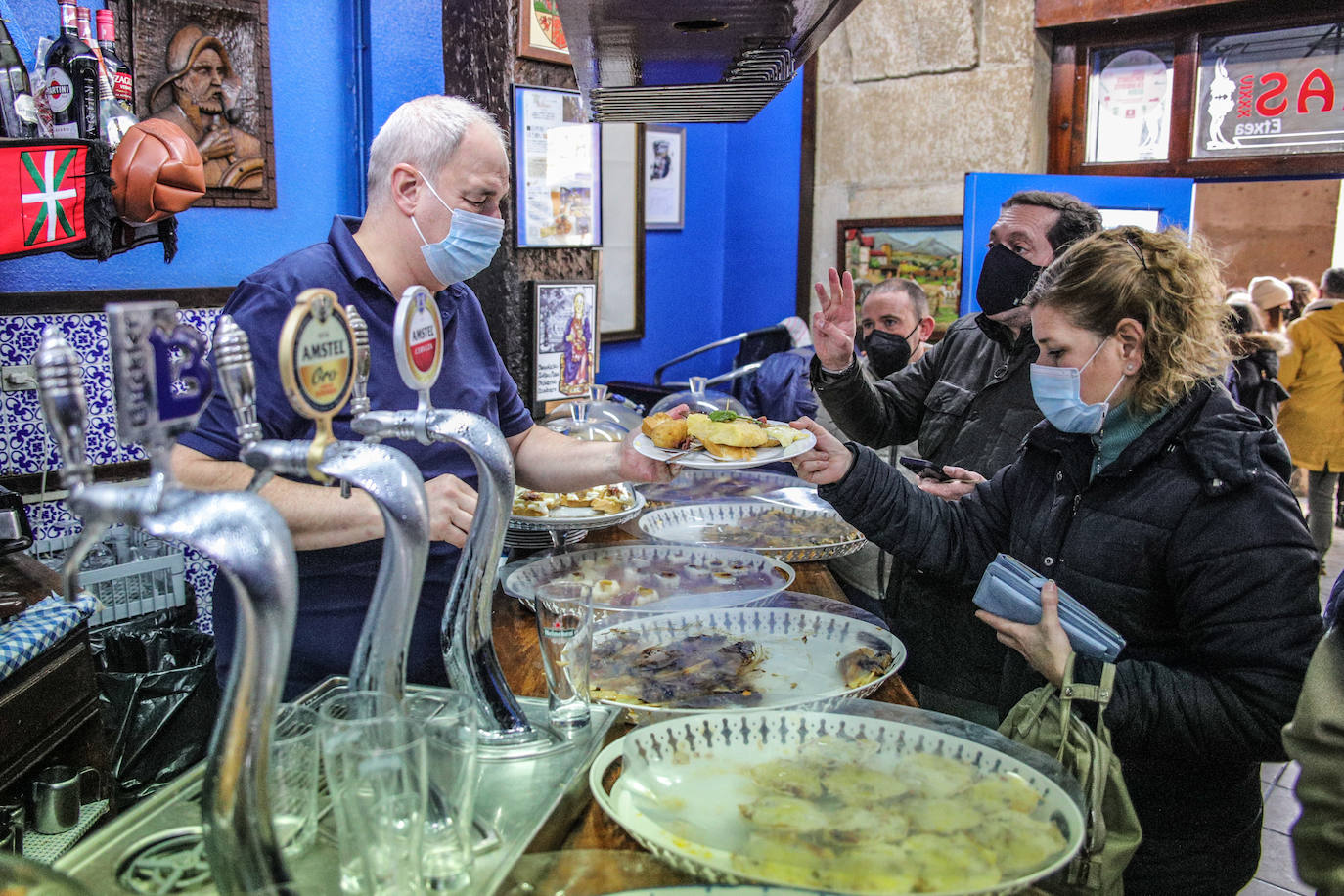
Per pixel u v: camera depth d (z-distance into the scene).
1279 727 1.21
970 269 3.31
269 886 0.73
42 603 1.75
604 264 4.37
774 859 0.87
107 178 1.70
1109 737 1.26
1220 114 3.50
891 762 1.07
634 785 1.02
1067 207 2.04
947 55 3.97
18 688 1.59
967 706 2.09
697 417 1.72
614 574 1.86
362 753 0.76
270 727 0.72
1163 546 1.33
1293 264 7.95
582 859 0.91
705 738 1.12
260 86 2.64
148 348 0.67
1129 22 3.61
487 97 2.93
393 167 1.49
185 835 0.89
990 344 2.25
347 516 1.36
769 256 5.02
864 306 3.01
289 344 0.78
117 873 0.83
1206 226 8.30
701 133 4.90
